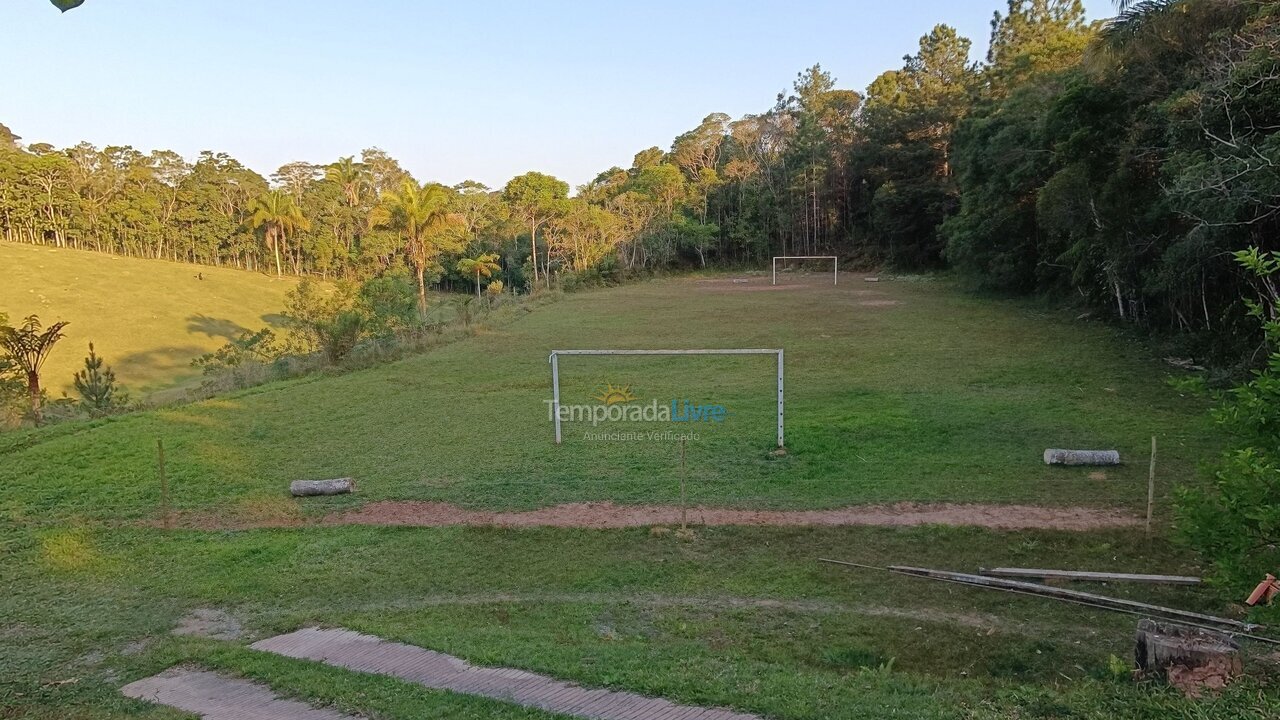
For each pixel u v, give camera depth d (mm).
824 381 20859
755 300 44344
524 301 45281
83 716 5941
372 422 17531
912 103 60688
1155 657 6090
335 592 9195
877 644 7680
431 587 9305
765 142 75875
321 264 75688
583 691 6211
